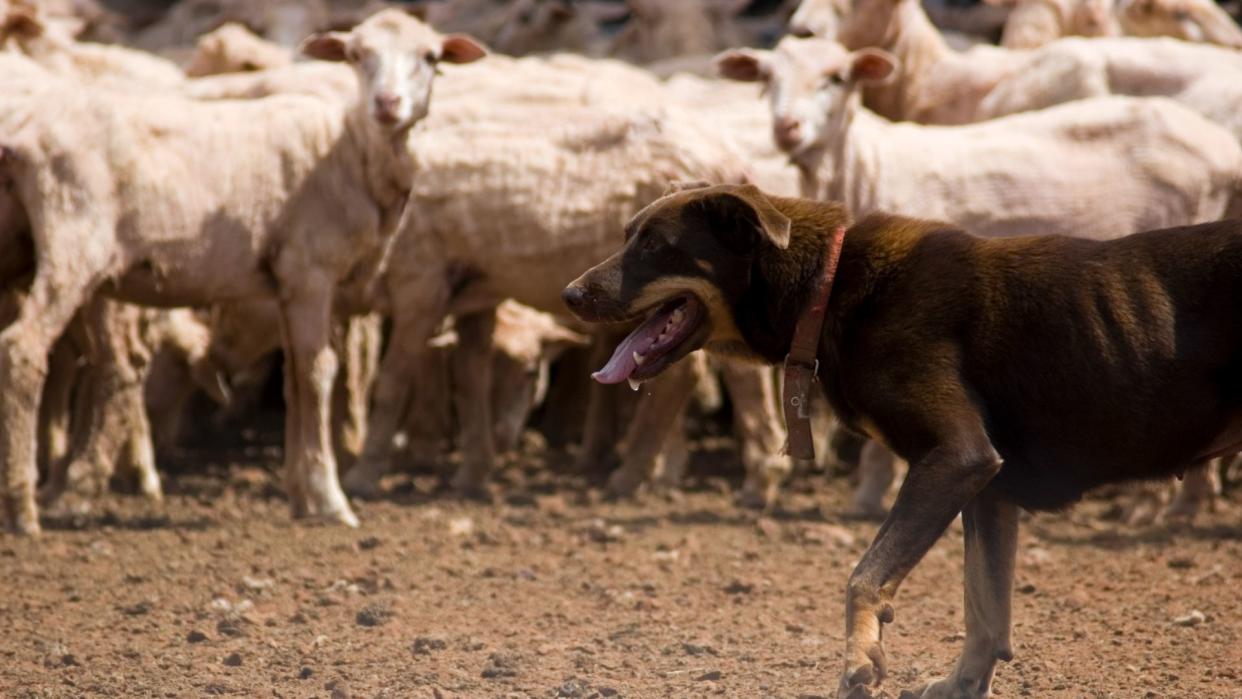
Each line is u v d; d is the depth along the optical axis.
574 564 11.64
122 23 26.45
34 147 11.84
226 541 12.20
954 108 18.17
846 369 7.34
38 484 14.96
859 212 14.45
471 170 14.06
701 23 25.22
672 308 7.71
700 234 7.51
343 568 11.34
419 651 9.16
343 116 12.86
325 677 8.62
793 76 14.00
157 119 12.30
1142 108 15.10
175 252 12.27
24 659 8.99
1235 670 8.62
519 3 27.47
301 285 12.69
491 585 10.93
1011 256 7.26
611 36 28.80
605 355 16.72
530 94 14.78
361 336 16.83
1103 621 9.85
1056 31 20.36
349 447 15.81
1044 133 15.02
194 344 16.31
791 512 14.06
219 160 12.40
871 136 14.70
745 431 14.38
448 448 17.95
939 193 14.57
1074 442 7.15
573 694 8.20
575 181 14.03
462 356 14.93
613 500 14.70
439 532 12.77
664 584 11.02
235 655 8.91
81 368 17.34
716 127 14.81
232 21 25.05
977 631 7.62
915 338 7.15
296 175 12.59
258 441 18.50
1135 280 7.09
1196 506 13.80
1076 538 12.84
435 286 14.23
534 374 17.81
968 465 6.86
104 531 12.62
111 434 13.74
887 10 17.67
